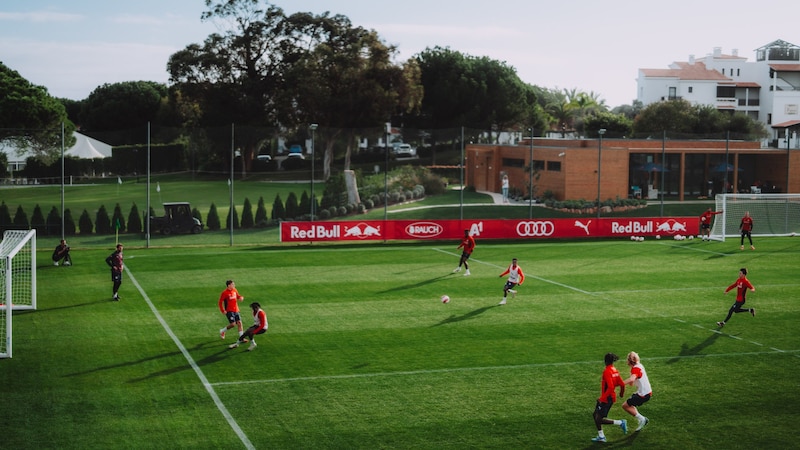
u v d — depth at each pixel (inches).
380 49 3393.2
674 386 788.6
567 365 852.0
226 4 3550.7
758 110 4872.0
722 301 1177.4
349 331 983.6
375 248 1705.2
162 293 1201.4
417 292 1221.7
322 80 3314.5
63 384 772.6
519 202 2524.6
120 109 4443.9
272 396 745.6
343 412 705.6
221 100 3580.2
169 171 3346.5
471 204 2452.0
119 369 821.9
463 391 764.6
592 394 761.0
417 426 674.8
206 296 1181.1
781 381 806.5
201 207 2445.9
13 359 853.8
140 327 995.3
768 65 4778.5
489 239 1859.0
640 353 903.1
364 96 3321.9
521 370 832.9
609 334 981.8
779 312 1110.4
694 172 2891.2
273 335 962.7
